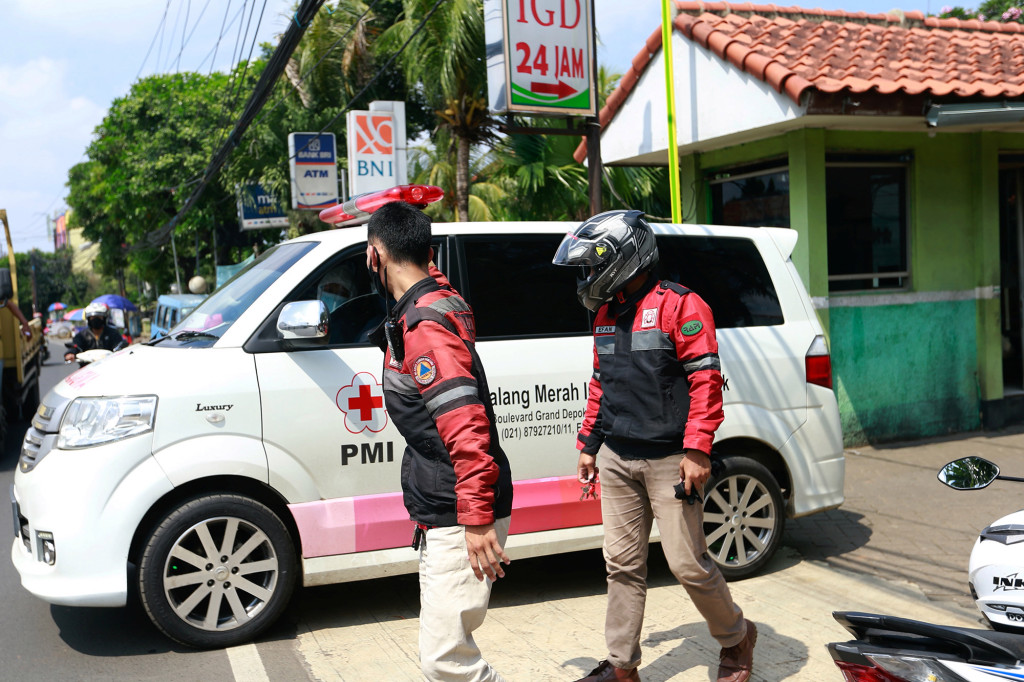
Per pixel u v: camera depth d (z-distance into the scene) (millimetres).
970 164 8586
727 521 4793
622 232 3230
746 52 7676
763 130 7867
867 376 8219
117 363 4184
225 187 24156
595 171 7867
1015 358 9430
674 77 8719
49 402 4234
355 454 4199
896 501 6457
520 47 7445
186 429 3973
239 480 4117
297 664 3906
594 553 5531
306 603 4715
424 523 2594
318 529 4141
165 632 3988
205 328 4340
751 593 4684
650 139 9109
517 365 4480
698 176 9133
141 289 52531
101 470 3883
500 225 4664
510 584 4965
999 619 3359
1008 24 9789
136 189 30641
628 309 3322
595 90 7812
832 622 4258
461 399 2430
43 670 3932
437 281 2664
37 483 3969
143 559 3928
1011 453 7762
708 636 4113
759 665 3770
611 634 3383
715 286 4969
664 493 3250
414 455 2645
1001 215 9398
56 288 81812
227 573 4055
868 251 8320
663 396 3246
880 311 8250
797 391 5023
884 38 8680
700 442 3119
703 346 3178
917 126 7906
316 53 17125
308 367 4160
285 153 22078
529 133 7758
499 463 2652
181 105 31125
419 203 3963
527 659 3896
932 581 4805
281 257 4551
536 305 4617
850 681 2125
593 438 3568
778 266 5176
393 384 2613
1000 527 3506
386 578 5129
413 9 12320
